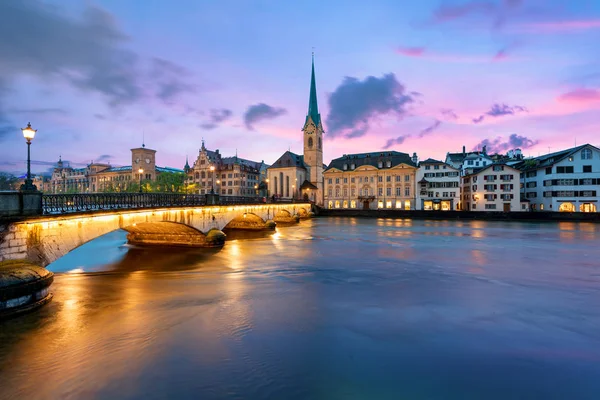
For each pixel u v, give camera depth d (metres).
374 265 24.25
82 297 15.73
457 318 13.39
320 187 107.88
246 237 42.47
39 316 12.99
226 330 11.94
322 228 54.94
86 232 18.02
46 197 15.37
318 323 12.72
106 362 9.58
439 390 8.46
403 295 16.56
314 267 23.47
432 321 13.05
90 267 23.25
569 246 34.31
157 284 18.44
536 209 72.62
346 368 9.42
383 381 8.81
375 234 45.94
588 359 10.12
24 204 13.85
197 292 16.83
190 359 9.79
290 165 99.19
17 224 13.88
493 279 20.06
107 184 134.62
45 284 14.02
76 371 9.09
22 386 8.43
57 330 11.73
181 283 18.70
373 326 12.48
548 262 25.72
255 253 29.42
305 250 31.42
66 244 16.61
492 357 10.19
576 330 12.30
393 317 13.45
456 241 38.38
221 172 110.81
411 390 8.44
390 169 83.81
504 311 14.25
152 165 126.38
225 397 8.00
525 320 13.23
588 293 17.08
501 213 66.56
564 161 65.94
